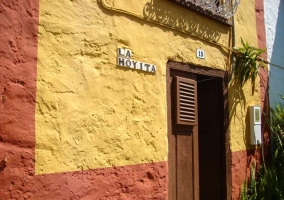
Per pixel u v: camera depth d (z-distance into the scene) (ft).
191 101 13.64
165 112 12.41
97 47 10.35
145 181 11.40
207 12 14.52
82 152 9.70
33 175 8.61
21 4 8.70
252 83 17.53
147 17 11.97
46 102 9.02
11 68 8.40
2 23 8.31
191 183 13.56
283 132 18.71
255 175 17.17
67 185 9.27
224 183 15.24
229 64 15.99
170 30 12.92
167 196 12.12
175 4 13.12
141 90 11.57
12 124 8.32
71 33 9.73
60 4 9.53
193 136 13.83
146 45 11.90
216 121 15.64
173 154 12.82
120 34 11.05
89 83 10.04
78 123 9.67
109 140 10.43
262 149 17.60
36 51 8.92
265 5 19.60
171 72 13.08
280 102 20.18
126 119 10.99
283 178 17.10
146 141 11.57
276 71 20.11
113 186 10.41
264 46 19.10
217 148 15.51
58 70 9.35
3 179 8.07
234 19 16.51
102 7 10.59
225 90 15.69
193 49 13.94
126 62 11.12
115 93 10.73
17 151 8.36
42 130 8.87
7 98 8.28
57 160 9.12
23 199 8.39
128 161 10.93
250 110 17.08
